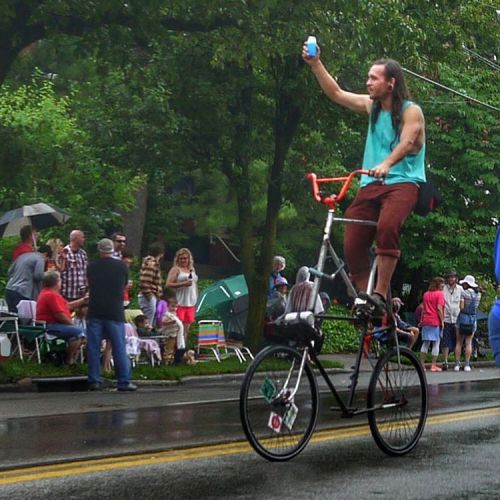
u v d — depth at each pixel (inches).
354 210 567.2
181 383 1191.6
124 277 1054.4
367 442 637.3
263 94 1491.1
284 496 471.8
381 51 1336.1
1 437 650.8
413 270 2059.5
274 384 538.9
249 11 1178.0
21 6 1160.8
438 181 1956.2
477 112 1943.9
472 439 658.8
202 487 489.1
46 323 1111.0
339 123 1533.0
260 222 2059.5
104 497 466.6
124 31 1219.2
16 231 1362.0
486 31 1649.9
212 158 1528.1
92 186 1916.8
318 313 555.2
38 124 1871.3
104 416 776.9
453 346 1625.2
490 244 1969.7
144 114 1492.4
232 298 1573.6
